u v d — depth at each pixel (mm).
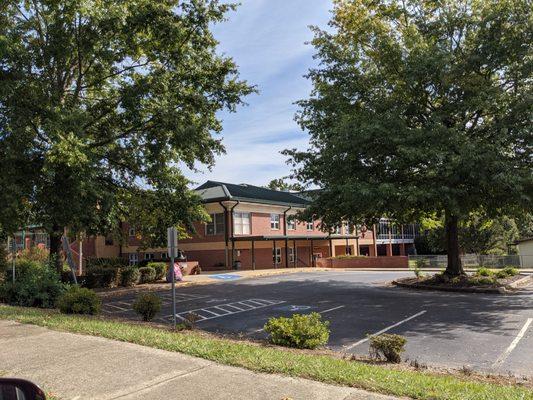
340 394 5141
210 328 12273
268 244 39688
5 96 16219
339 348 9609
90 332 8758
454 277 21875
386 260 40094
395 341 7750
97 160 18828
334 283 24578
